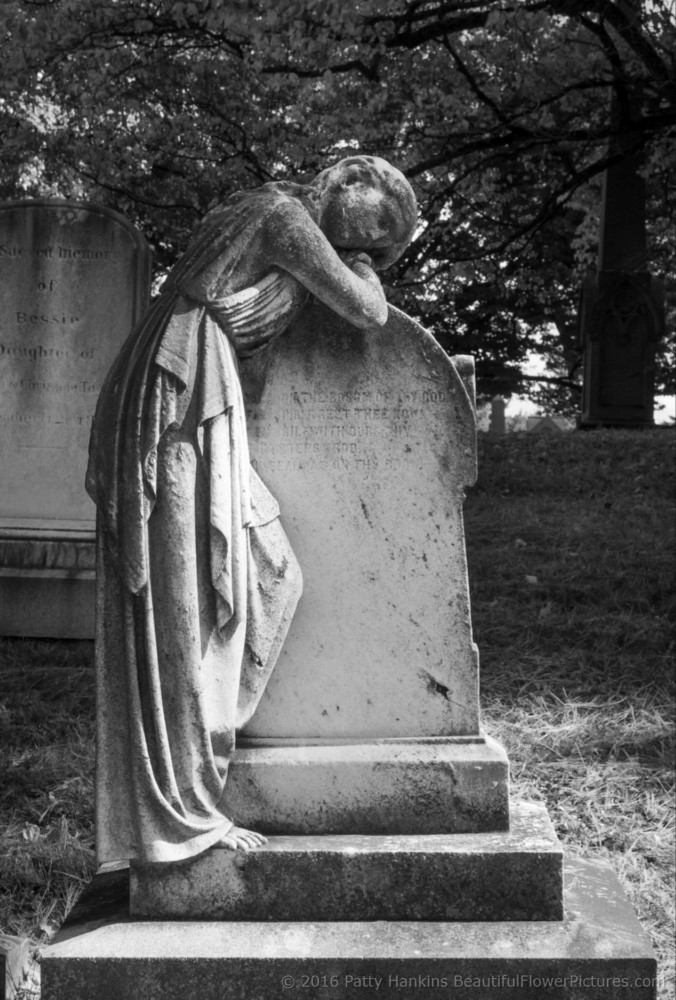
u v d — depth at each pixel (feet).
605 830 16.70
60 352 24.76
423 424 11.86
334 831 11.61
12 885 15.49
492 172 47.91
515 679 21.07
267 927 11.03
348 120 38.63
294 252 11.07
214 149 46.26
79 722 19.90
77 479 24.72
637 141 41.16
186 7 33.86
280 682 11.96
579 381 99.09
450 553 11.94
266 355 11.78
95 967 10.59
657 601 24.38
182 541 10.81
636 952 10.63
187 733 10.98
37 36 34.47
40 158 41.78
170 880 11.16
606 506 32.48
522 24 34.78
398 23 35.47
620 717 19.65
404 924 11.06
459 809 11.64
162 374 10.82
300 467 11.89
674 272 51.72
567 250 74.13
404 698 11.97
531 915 11.14
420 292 48.62
